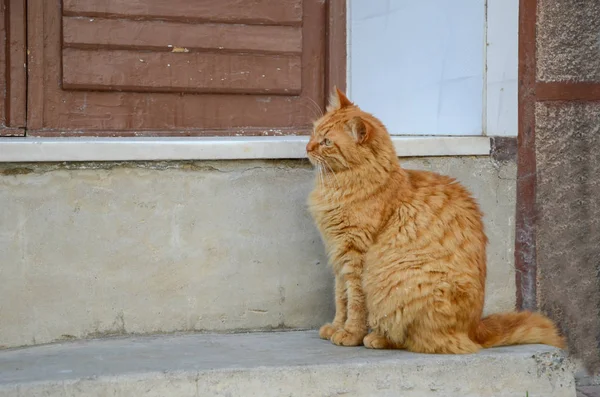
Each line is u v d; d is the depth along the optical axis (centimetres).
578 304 478
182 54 444
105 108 435
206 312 427
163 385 340
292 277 438
